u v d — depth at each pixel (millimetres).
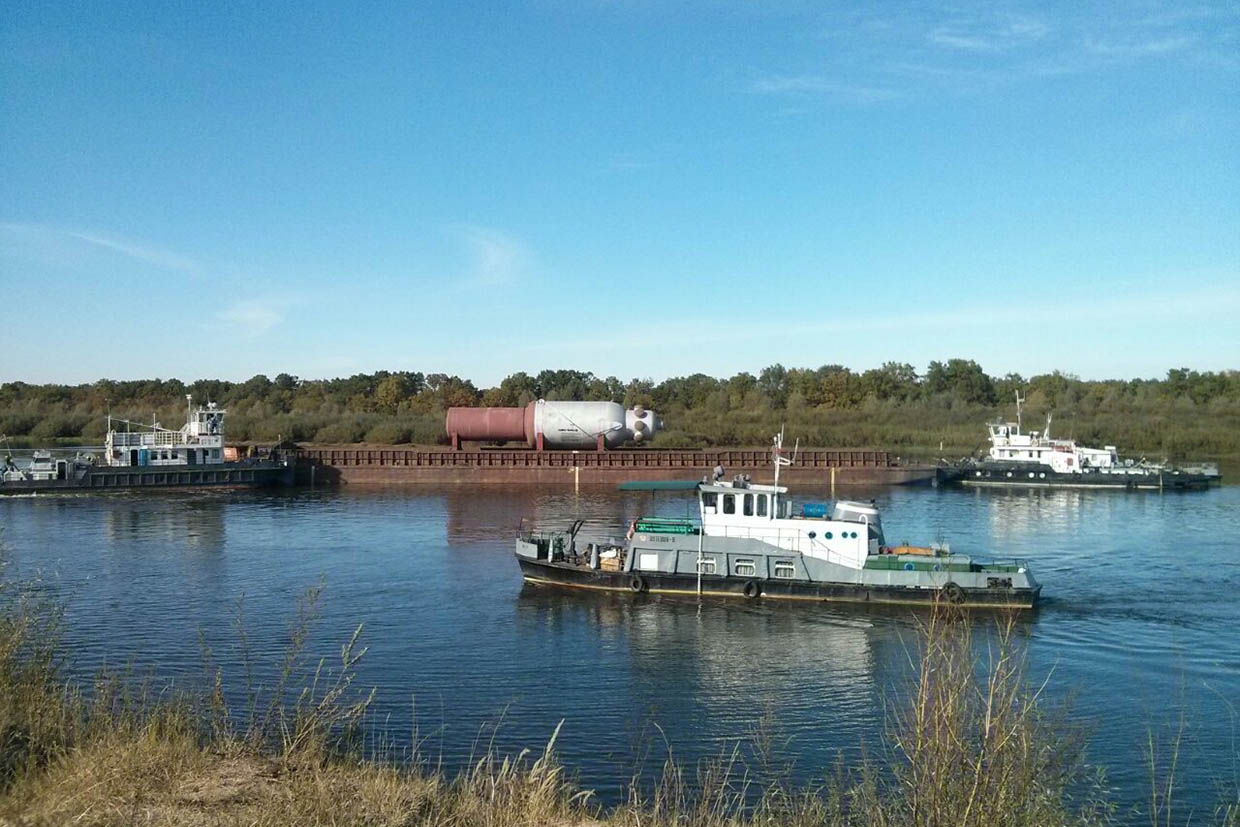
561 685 27047
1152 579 42156
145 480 75500
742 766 21125
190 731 16281
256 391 161750
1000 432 91500
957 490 82438
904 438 117750
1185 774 20797
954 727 10648
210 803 12609
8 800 12047
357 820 12133
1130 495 78438
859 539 36875
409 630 32969
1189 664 29172
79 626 32812
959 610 34625
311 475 83688
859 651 30453
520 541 40906
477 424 93000
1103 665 29031
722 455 89375
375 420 116875
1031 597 35500
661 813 16312
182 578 41625
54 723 15188
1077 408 132500
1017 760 11055
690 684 27188
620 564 39344
